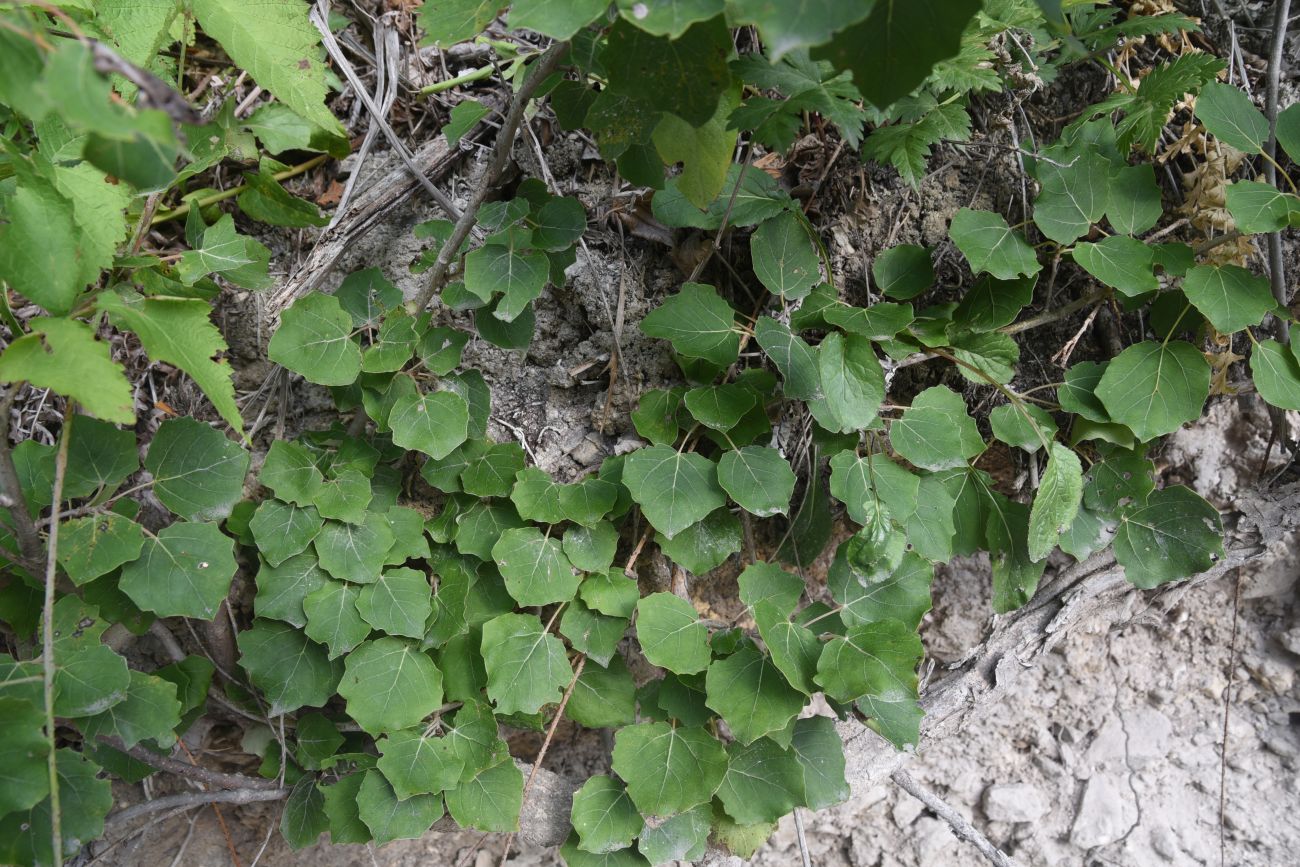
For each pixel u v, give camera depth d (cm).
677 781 87
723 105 79
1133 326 95
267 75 78
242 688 94
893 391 94
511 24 67
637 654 100
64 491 81
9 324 76
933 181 92
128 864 97
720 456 91
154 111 58
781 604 88
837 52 63
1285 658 104
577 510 88
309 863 101
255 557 94
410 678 87
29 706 73
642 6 65
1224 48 94
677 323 86
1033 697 106
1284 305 91
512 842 102
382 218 92
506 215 85
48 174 74
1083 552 91
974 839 96
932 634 103
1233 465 99
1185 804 107
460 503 90
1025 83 86
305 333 85
